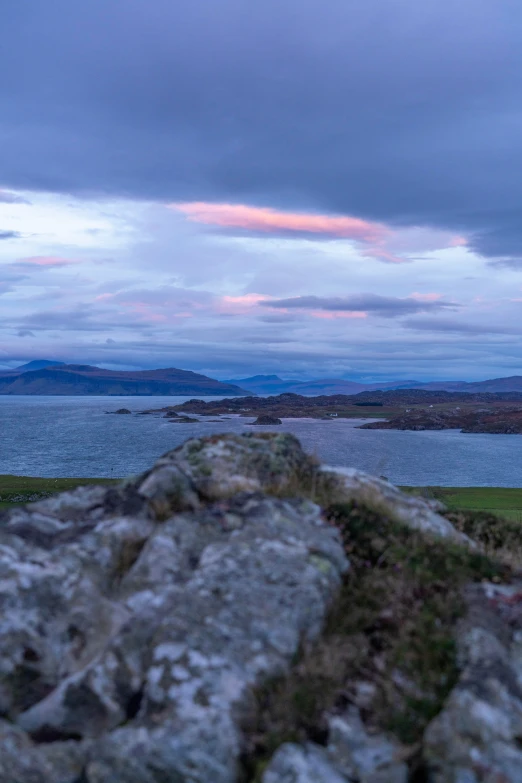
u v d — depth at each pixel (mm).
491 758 4738
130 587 6766
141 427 193000
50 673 6027
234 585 6379
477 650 5613
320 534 7344
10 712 5816
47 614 6332
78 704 5652
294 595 6285
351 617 6340
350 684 5680
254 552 6793
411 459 108438
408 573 6938
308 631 6125
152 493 8188
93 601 6488
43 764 5223
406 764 4996
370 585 6809
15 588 6406
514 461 108812
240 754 5180
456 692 5176
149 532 7594
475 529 9711
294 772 4836
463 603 6328
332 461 98250
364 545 7559
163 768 5062
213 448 9312
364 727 5266
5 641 6062
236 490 8562
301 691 5473
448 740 4938
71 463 96125
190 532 7250
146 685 5609
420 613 6277
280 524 7363
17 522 7449
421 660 5758
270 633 5926
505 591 6516
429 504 10258
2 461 98750
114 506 7922
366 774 4938
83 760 5332
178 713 5316
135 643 5969
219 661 5648
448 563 7133
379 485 9383
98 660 5848
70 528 7555
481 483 78812
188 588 6406
